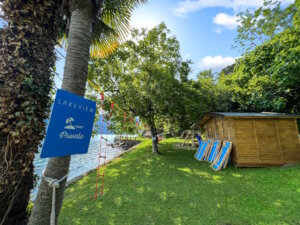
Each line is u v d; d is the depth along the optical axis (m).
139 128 9.63
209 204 3.12
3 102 1.51
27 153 1.64
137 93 7.79
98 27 2.88
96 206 3.29
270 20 7.06
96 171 6.36
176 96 7.75
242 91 8.28
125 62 7.88
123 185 4.42
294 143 5.44
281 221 2.47
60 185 1.50
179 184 4.24
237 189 3.71
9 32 1.59
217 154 6.30
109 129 7.90
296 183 3.68
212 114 6.80
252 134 5.58
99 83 7.43
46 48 1.82
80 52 1.70
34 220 1.40
